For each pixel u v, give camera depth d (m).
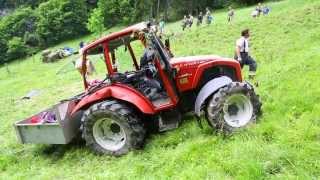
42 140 8.83
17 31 85.31
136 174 7.09
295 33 22.19
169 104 8.15
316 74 10.44
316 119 7.44
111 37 8.27
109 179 7.11
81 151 8.68
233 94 7.68
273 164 6.22
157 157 7.48
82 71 8.86
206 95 7.76
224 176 6.27
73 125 8.91
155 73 8.29
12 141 10.53
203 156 7.05
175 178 6.55
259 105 7.92
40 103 17.89
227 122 7.66
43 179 7.80
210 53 22.92
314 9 26.59
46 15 83.75
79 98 8.89
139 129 7.95
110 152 8.12
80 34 84.62
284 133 7.08
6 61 79.44
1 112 17.11
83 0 86.44
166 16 72.12
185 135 8.02
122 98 7.98
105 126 8.26
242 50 11.62
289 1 44.09
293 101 8.62
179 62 8.39
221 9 69.94
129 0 80.31
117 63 8.63
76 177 7.53
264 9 37.00
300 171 5.93
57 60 51.00
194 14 71.62
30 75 43.56
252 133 7.36
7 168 8.91
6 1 113.25
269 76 11.65
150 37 8.16
